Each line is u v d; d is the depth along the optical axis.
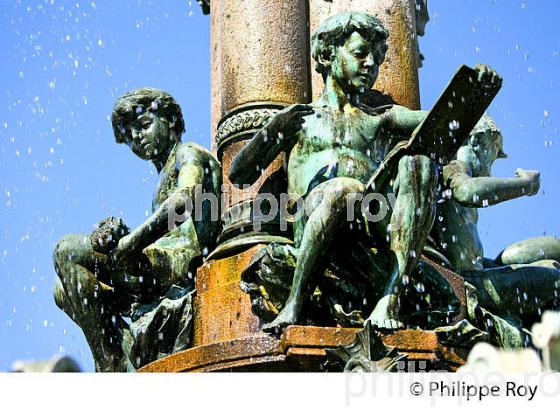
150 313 21.47
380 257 20.44
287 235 21.28
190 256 22.08
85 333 22.36
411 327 20.20
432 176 20.41
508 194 22.14
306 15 23.11
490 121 23.77
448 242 22.75
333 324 20.27
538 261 23.48
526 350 18.62
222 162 22.22
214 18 23.92
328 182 20.30
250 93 22.25
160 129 22.72
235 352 19.89
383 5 23.12
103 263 22.38
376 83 22.70
